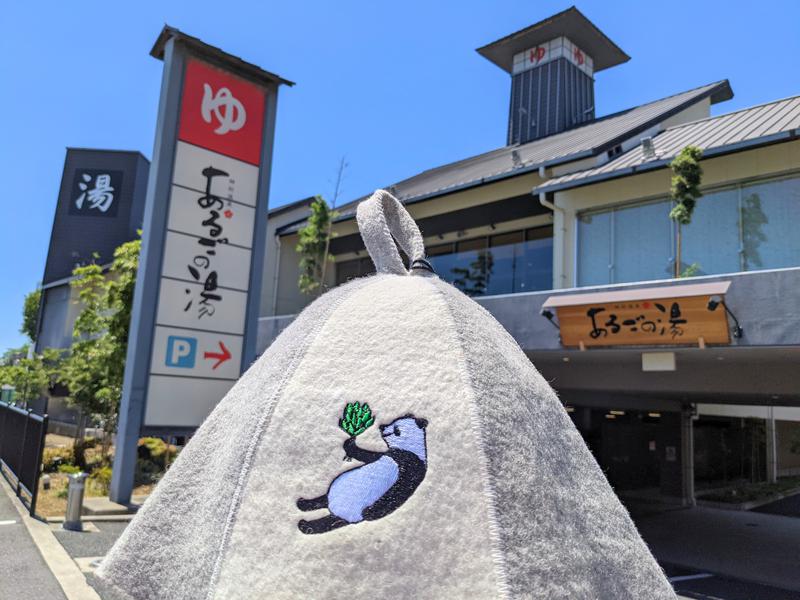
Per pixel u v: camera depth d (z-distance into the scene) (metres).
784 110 11.82
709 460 20.92
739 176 10.24
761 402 16.50
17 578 5.80
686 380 10.93
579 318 8.88
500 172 13.78
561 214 12.38
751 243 10.02
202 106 10.25
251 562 1.20
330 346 1.48
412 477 1.25
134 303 9.80
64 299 26.03
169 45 10.10
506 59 23.84
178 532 1.47
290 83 11.09
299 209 19.88
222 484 1.35
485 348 1.49
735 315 7.69
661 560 10.30
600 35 22.20
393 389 1.37
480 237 15.22
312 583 1.15
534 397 1.52
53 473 12.55
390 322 1.51
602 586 1.30
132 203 26.17
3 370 19.44
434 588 1.13
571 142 15.75
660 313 8.07
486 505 1.20
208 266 10.15
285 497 1.27
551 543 1.23
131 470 9.36
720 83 17.45
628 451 19.27
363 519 1.21
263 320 14.22
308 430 1.34
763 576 9.35
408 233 2.09
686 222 9.44
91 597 5.32
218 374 10.13
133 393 9.40
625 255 11.46
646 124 13.73
